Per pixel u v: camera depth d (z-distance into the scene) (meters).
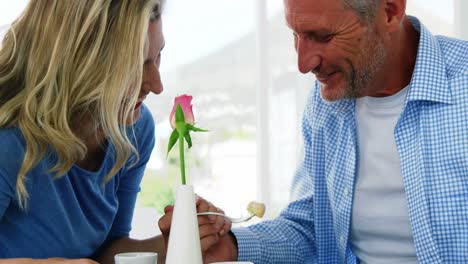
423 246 1.46
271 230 1.68
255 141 3.17
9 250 1.41
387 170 1.54
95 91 1.36
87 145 1.50
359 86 1.45
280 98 3.11
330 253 1.71
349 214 1.59
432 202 1.45
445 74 1.46
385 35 1.44
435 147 1.45
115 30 1.37
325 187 1.69
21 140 1.37
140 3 1.38
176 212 1.21
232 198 3.19
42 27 1.39
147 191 3.17
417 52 1.49
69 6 1.37
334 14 1.38
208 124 3.17
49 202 1.42
